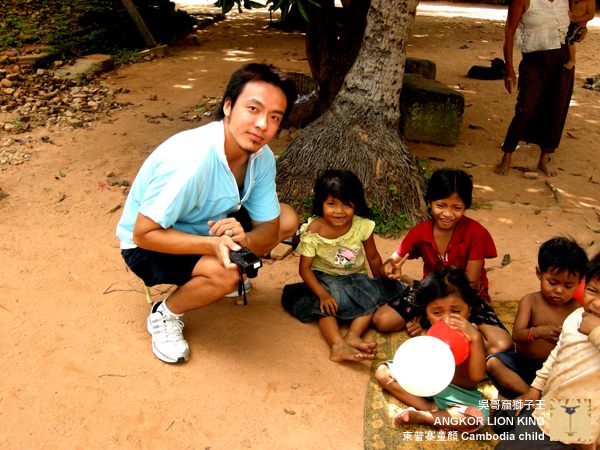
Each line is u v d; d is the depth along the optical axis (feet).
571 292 7.71
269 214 8.68
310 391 7.89
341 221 8.93
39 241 11.52
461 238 8.93
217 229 7.45
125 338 8.80
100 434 6.99
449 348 6.71
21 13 30.04
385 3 12.94
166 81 24.72
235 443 6.95
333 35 19.02
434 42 37.37
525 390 7.47
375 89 13.58
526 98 14.87
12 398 7.46
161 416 7.31
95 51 27.86
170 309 8.38
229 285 7.70
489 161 17.07
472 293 7.76
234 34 37.22
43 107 19.67
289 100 7.38
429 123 17.88
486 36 40.29
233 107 7.20
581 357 6.09
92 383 7.82
